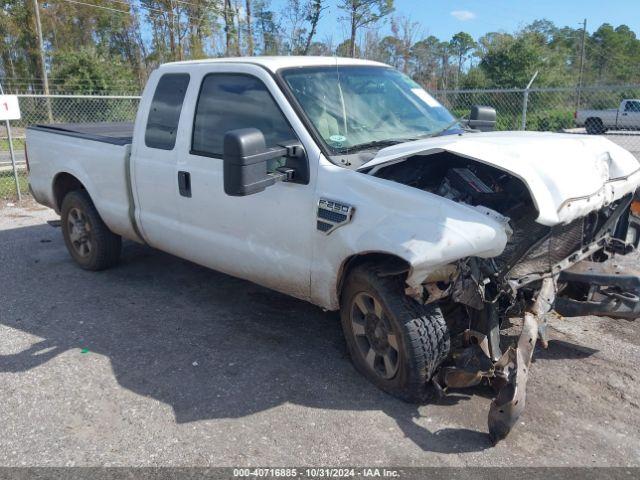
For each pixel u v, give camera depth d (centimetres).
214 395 369
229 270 448
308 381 383
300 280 391
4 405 361
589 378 384
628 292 387
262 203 399
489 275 327
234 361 412
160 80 486
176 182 462
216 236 442
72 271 604
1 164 1440
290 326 467
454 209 312
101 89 2928
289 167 376
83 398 368
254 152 335
